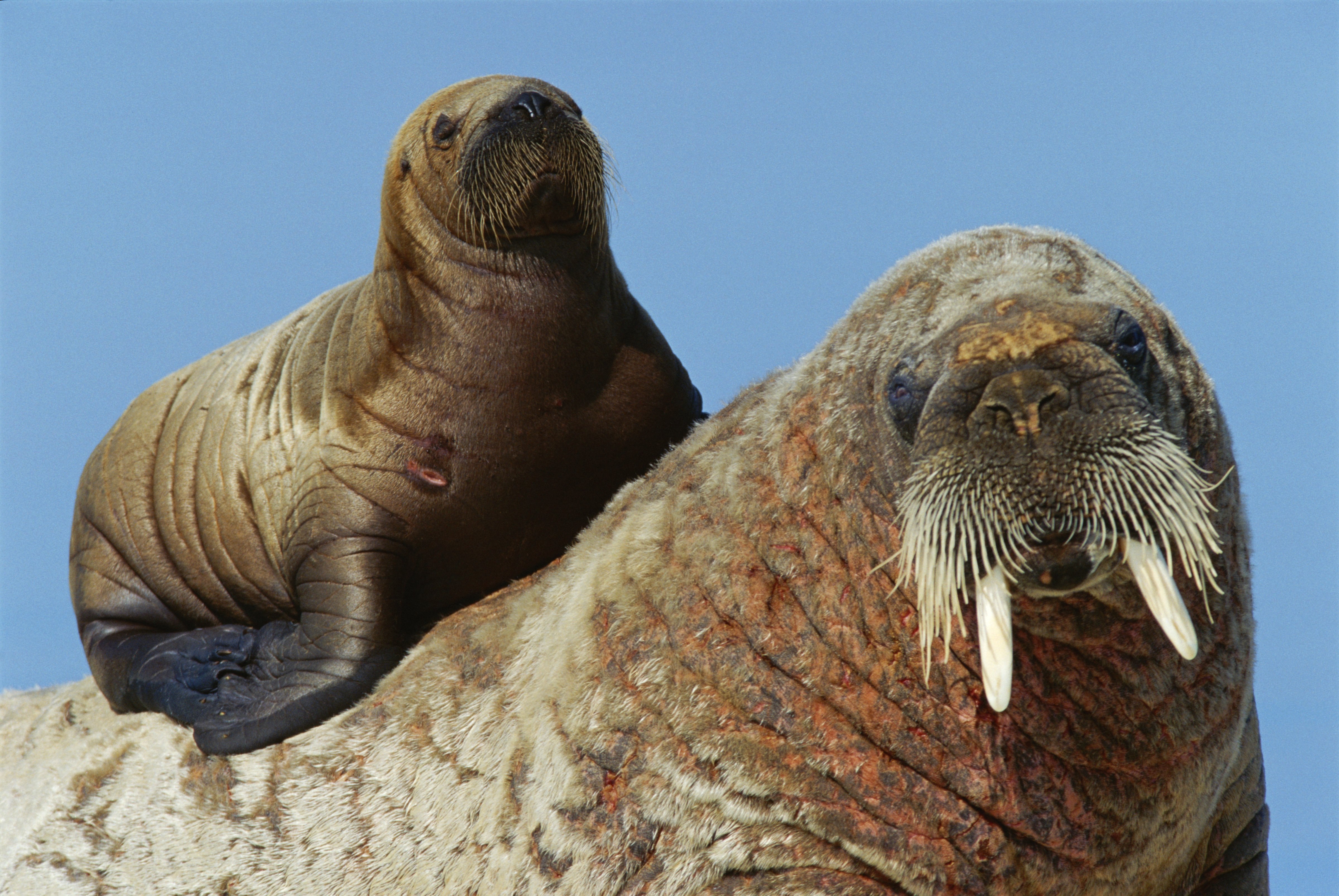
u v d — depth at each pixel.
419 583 29.97
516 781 23.47
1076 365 19.16
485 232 30.70
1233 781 24.53
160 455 34.78
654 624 22.72
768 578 22.03
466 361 30.12
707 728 21.78
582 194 31.05
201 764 27.36
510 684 24.94
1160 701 21.53
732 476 23.14
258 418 33.06
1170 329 22.02
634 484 26.33
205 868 26.20
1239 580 22.55
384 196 32.47
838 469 21.80
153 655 30.14
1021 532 18.69
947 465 19.22
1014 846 21.36
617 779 22.19
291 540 30.52
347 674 28.08
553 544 30.72
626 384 31.05
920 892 21.14
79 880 27.19
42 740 30.05
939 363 20.27
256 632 30.25
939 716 21.23
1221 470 22.14
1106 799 21.66
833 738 21.39
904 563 19.72
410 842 24.62
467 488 29.77
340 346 32.41
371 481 29.83
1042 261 21.88
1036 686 21.27
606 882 21.94
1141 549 18.70
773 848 21.28
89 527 35.28
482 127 31.16
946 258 22.50
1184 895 24.44
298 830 25.77
